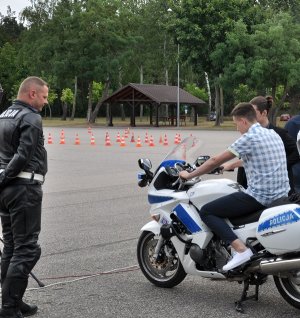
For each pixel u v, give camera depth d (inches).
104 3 2691.9
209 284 256.4
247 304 228.7
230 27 2230.6
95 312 220.4
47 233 363.9
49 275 271.6
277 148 222.4
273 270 204.8
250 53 2210.9
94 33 2647.6
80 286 254.1
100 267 285.1
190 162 247.4
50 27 2721.5
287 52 2162.9
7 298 206.4
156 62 3095.5
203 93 3425.2
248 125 227.3
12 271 205.9
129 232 366.3
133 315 216.5
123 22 2706.7
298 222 199.2
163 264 248.5
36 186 208.5
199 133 1886.1
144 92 2464.3
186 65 2405.3
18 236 207.8
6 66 3376.0
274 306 226.1
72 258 302.7
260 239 208.2
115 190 556.4
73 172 709.9
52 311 221.9
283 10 2738.7
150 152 1021.8
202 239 225.8
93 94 3494.1
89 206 464.8
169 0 2342.5
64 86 2908.5
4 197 207.3
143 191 550.6
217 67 2253.9
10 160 206.4
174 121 2812.5
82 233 363.6
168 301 232.8
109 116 2659.9
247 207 218.8
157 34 3036.4
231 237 216.8
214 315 216.1
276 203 212.4
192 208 230.4
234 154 221.0
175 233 232.7
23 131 203.6
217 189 223.5
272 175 218.7
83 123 2903.5
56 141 1385.3
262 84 2239.2
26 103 209.3
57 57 2699.3
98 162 834.8
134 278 266.1
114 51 2755.9
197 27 2237.9
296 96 2532.0
